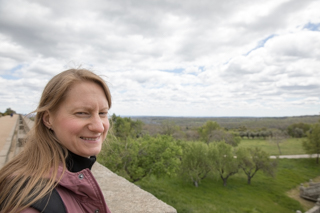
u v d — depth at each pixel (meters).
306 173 45.72
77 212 0.90
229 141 66.62
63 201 0.84
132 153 18.95
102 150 1.86
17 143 7.30
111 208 3.04
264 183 39.47
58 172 0.90
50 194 0.80
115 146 18.25
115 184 3.99
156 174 20.20
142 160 20.14
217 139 67.31
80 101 0.96
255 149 41.44
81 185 0.93
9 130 17.91
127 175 19.44
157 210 3.00
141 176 20.77
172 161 19.62
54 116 0.98
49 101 0.98
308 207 29.70
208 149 37.19
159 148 20.47
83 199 0.97
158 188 31.12
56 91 0.95
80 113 0.98
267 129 106.56
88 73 1.02
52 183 0.83
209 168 36.19
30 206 0.74
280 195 33.84
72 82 0.96
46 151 0.94
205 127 77.94
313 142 54.59
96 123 0.98
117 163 18.09
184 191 31.77
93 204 0.98
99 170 4.87
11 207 0.74
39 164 0.89
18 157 1.03
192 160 35.41
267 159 39.09
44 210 0.75
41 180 0.83
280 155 62.97
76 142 0.97
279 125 120.12
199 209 25.02
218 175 39.41
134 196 3.45
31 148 0.98
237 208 27.44
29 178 0.83
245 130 114.12
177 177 36.38
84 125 0.96
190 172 35.03
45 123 1.01
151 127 61.53
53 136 1.01
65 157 0.98
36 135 1.00
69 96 0.96
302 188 33.44
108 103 1.15
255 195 33.41
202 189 34.00
